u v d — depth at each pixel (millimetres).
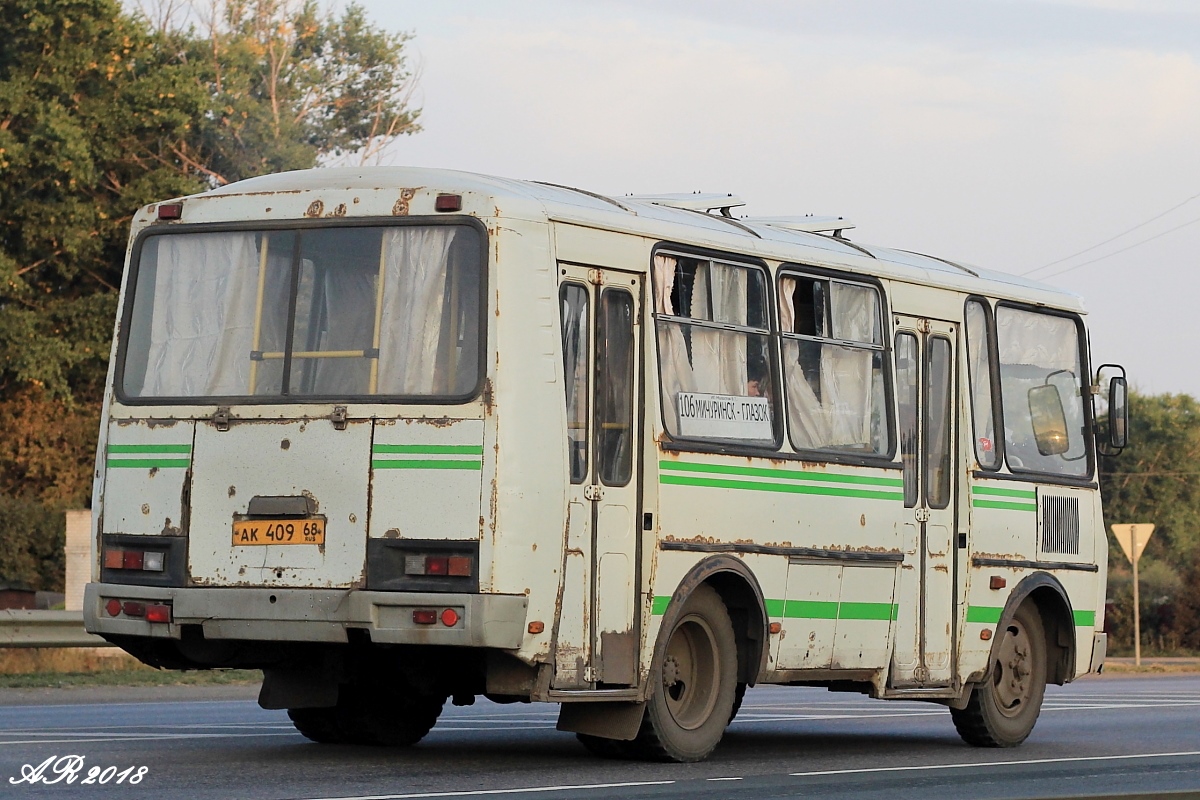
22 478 101188
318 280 26094
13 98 85250
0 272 83875
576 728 27734
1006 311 36688
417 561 24812
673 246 28328
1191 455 167750
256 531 25656
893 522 32656
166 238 27250
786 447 30266
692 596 28500
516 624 24766
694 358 28625
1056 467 37531
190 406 26344
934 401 34344
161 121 91812
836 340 31844
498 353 24969
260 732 32062
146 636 26328
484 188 25594
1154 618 108812
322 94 143750
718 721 28906
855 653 31734
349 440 25328
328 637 25031
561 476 25484
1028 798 23281
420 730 30891
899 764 29953
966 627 34406
